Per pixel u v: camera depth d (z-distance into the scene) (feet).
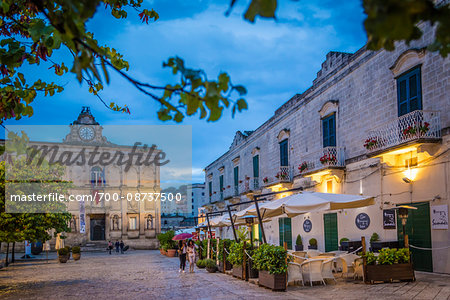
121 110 22.09
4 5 13.42
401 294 34.40
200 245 82.23
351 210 62.69
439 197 46.47
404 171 51.90
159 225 195.83
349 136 64.23
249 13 7.65
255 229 104.58
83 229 165.37
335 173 64.34
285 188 87.25
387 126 54.75
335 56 68.69
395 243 51.31
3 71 17.71
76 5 8.37
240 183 117.39
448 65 45.21
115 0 19.07
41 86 19.26
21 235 68.44
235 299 37.11
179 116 10.48
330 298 34.32
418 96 49.44
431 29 47.24
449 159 45.11
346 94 65.31
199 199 376.89
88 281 58.54
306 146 78.69
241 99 9.57
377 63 57.31
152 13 20.52
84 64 9.18
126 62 18.33
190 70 9.33
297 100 82.53
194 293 42.19
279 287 40.11
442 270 46.11
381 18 6.55
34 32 12.09
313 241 73.20
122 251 155.33
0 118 18.79
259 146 105.19
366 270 40.57
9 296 45.83
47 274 72.64
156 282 53.47
